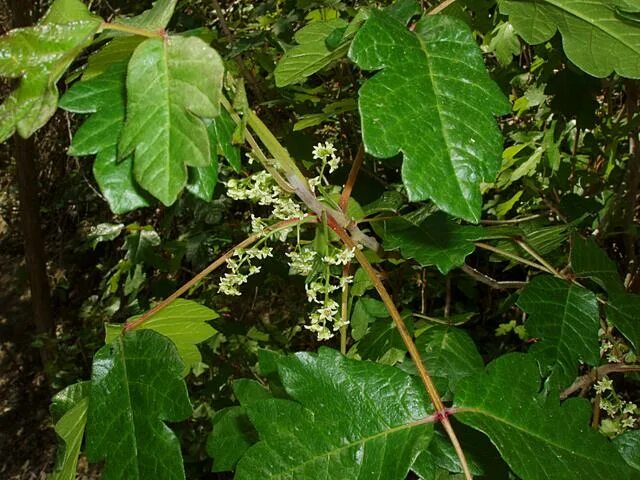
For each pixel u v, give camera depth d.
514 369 0.21
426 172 0.15
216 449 0.26
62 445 0.22
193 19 0.63
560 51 0.44
